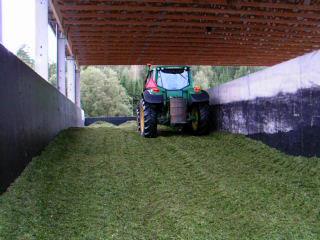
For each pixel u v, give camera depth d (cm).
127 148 583
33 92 450
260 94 559
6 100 325
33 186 341
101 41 1097
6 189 313
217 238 261
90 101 3884
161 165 465
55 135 664
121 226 282
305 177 385
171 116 745
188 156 510
